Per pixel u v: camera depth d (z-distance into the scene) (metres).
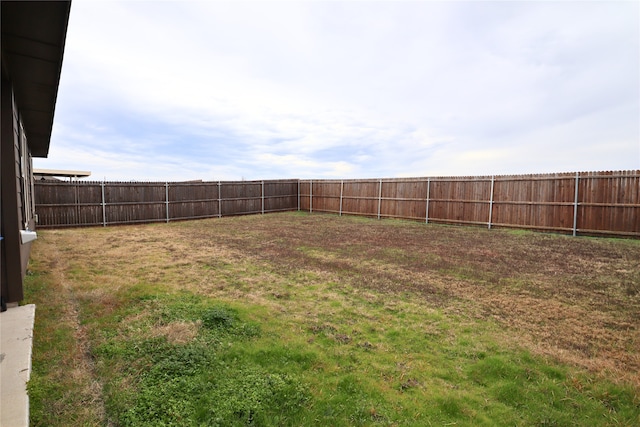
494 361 2.69
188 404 2.04
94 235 9.73
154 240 8.94
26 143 6.88
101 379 2.30
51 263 5.93
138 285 4.56
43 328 3.08
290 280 5.21
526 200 10.97
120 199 12.51
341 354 2.80
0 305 3.25
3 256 3.40
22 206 4.80
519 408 2.13
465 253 7.54
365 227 12.21
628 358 2.86
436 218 13.45
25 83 3.87
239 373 2.40
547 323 3.64
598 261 6.72
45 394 2.07
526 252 7.62
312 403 2.10
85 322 3.27
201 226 12.43
